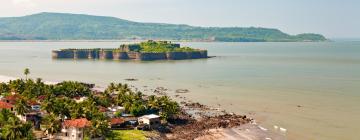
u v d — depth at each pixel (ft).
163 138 523.70
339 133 545.85
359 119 622.54
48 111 535.60
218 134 544.21
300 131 559.38
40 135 497.05
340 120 618.03
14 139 407.85
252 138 526.16
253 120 626.23
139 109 601.21
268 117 644.69
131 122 563.89
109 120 552.41
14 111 562.25
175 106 620.08
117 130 537.65
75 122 488.85
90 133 481.05
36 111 564.71
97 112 540.93
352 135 535.60
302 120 622.13
